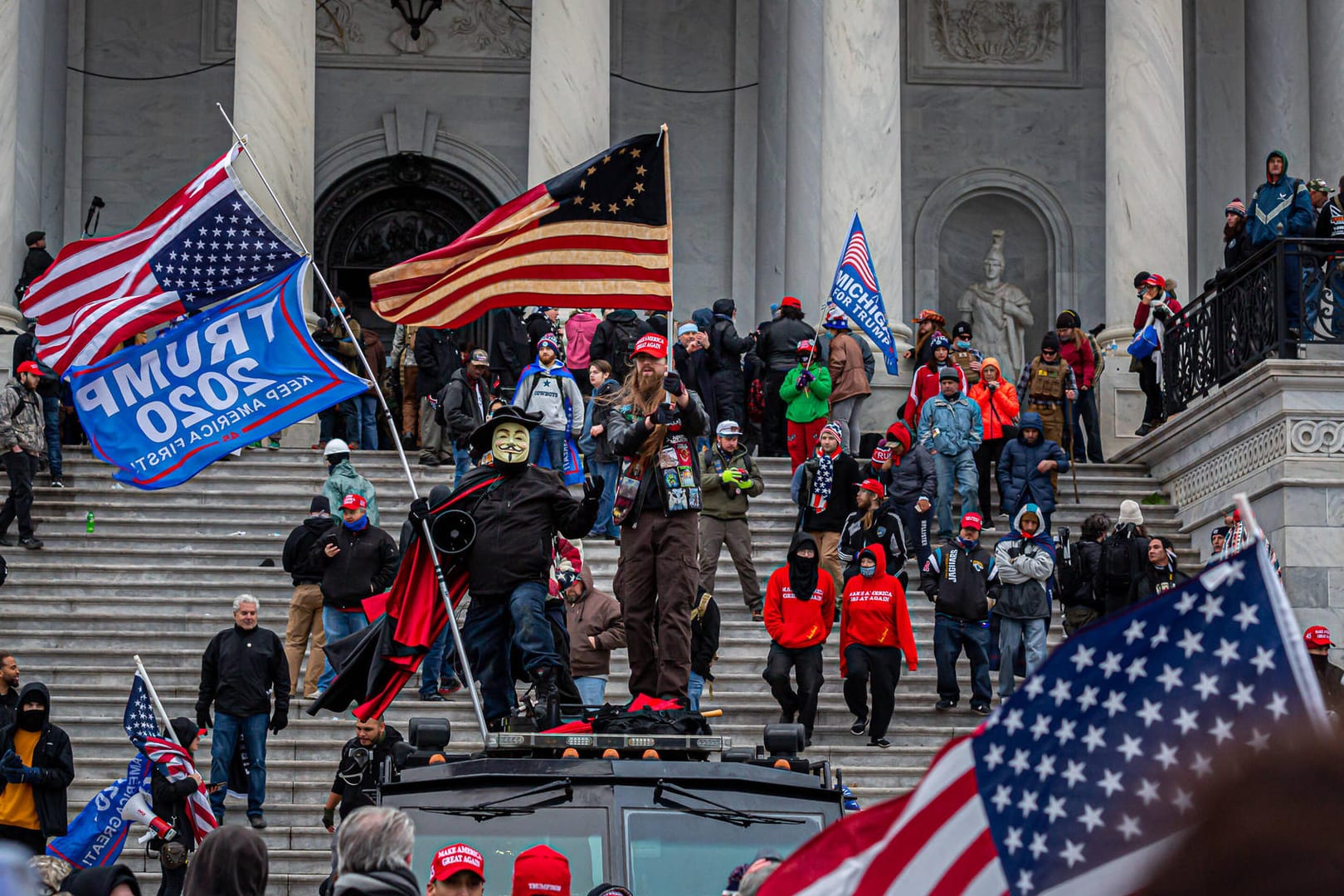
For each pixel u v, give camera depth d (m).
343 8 39.09
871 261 29.80
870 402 28.72
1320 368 21.52
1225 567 4.14
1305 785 2.08
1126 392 29.23
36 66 34.06
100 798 13.62
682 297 39.09
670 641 11.78
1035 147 39.66
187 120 38.56
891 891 4.26
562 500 11.66
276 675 17.09
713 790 9.74
